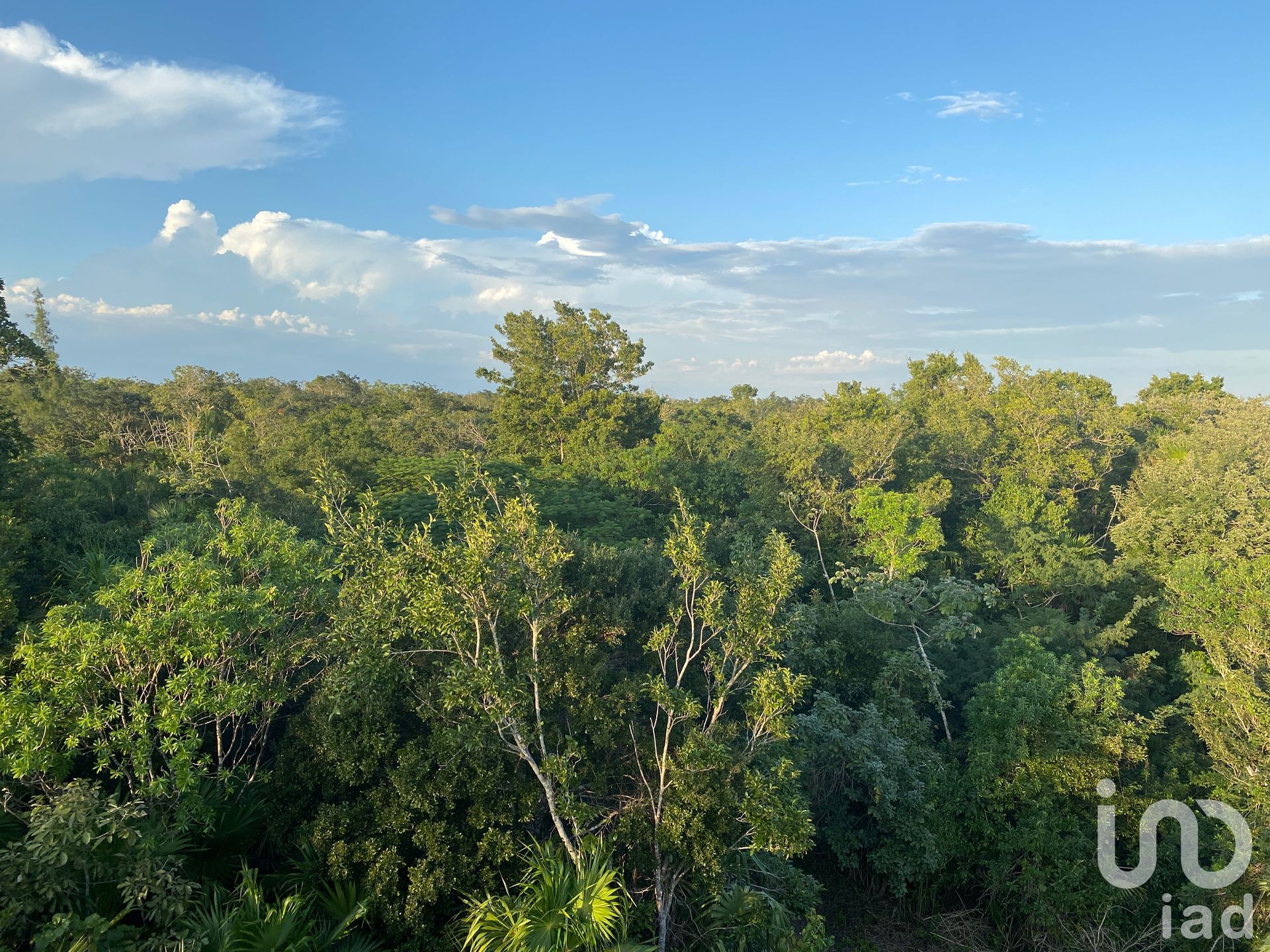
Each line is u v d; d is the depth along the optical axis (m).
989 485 37.94
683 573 13.80
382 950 10.14
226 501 16.28
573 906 9.34
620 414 51.41
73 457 41.91
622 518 31.12
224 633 11.01
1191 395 57.00
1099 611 24.55
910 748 17.17
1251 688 16.00
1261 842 13.70
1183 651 21.98
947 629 21.42
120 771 10.27
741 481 35.78
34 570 17.09
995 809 15.97
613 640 14.86
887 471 33.09
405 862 10.47
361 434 40.56
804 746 16.19
